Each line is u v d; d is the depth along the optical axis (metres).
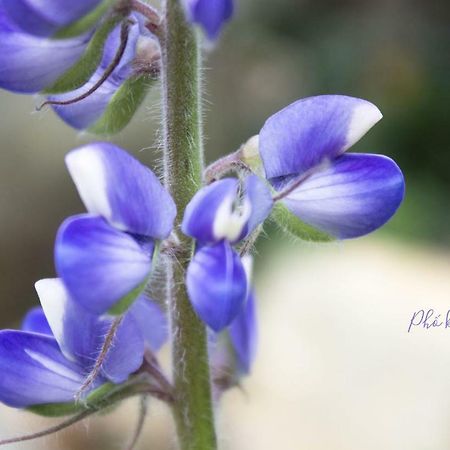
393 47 0.63
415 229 0.51
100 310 0.17
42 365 0.19
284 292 0.40
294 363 0.37
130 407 0.35
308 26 0.64
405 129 0.60
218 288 0.17
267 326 0.38
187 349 0.19
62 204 0.50
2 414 0.34
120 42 0.18
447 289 0.40
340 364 0.36
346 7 0.64
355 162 0.19
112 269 0.18
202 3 0.17
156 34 0.19
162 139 0.20
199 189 0.19
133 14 0.19
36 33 0.18
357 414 0.35
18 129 0.50
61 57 0.18
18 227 0.50
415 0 0.64
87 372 0.19
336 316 0.38
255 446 0.34
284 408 0.35
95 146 0.18
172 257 0.19
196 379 0.19
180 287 0.19
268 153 0.19
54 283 0.19
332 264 0.41
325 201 0.19
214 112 0.58
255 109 0.59
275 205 0.19
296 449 0.34
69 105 0.20
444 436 0.34
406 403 0.35
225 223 0.18
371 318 0.37
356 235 0.19
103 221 0.18
